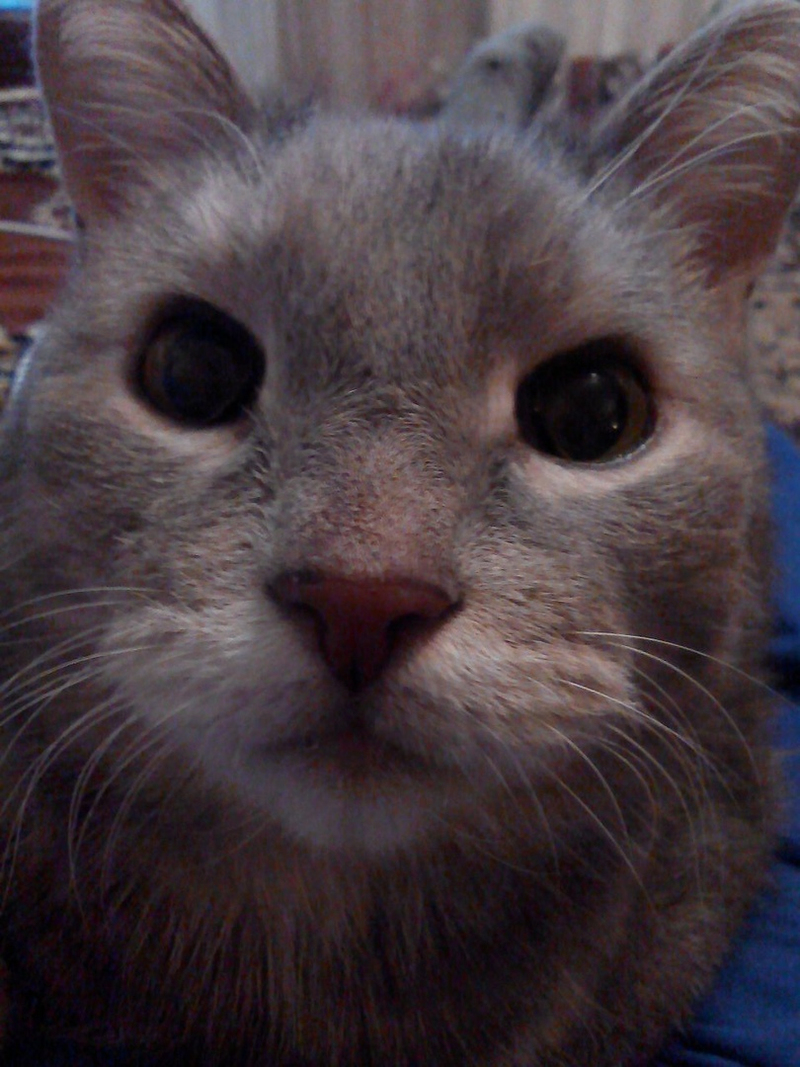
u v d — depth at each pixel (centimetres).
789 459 25
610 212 14
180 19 14
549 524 12
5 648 14
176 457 12
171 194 14
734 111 15
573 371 12
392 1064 14
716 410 14
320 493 11
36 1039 14
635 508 12
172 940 14
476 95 30
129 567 12
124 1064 14
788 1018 16
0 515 14
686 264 15
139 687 11
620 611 12
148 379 12
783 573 22
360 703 11
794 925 17
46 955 14
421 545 10
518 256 12
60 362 13
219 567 11
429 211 12
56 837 14
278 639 11
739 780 17
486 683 11
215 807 13
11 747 14
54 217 29
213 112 14
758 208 15
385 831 12
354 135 14
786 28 14
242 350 12
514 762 11
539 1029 14
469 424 11
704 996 16
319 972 14
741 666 17
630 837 14
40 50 14
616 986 15
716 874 16
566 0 47
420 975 14
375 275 11
